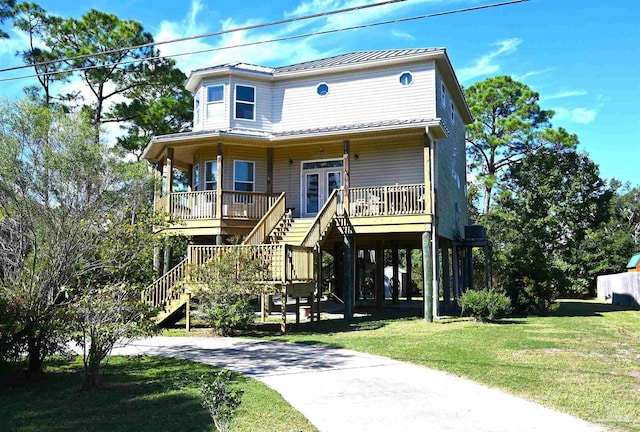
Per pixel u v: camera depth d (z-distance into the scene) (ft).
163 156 66.49
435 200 55.98
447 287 68.08
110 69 85.25
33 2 78.28
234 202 59.21
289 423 19.38
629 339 41.22
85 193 33.17
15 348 26.50
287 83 67.92
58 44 83.25
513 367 29.66
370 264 109.29
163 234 40.40
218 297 44.16
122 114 88.84
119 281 29.71
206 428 18.71
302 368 29.78
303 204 65.00
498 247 105.81
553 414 20.52
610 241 113.39
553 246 111.24
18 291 27.07
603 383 25.73
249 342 39.96
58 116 35.17
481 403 22.21
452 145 74.54
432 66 61.93
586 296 111.34
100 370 29.32
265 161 66.28
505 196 110.63
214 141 58.59
